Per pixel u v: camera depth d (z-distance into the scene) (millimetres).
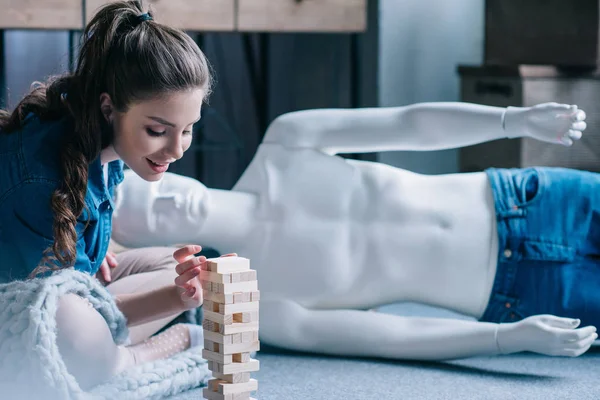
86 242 1699
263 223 2219
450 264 2148
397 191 2205
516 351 2010
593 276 2129
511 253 2121
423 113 2125
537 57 3471
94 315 1656
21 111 1700
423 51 3691
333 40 3664
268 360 2154
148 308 1735
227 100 4113
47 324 1556
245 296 1495
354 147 2221
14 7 2891
